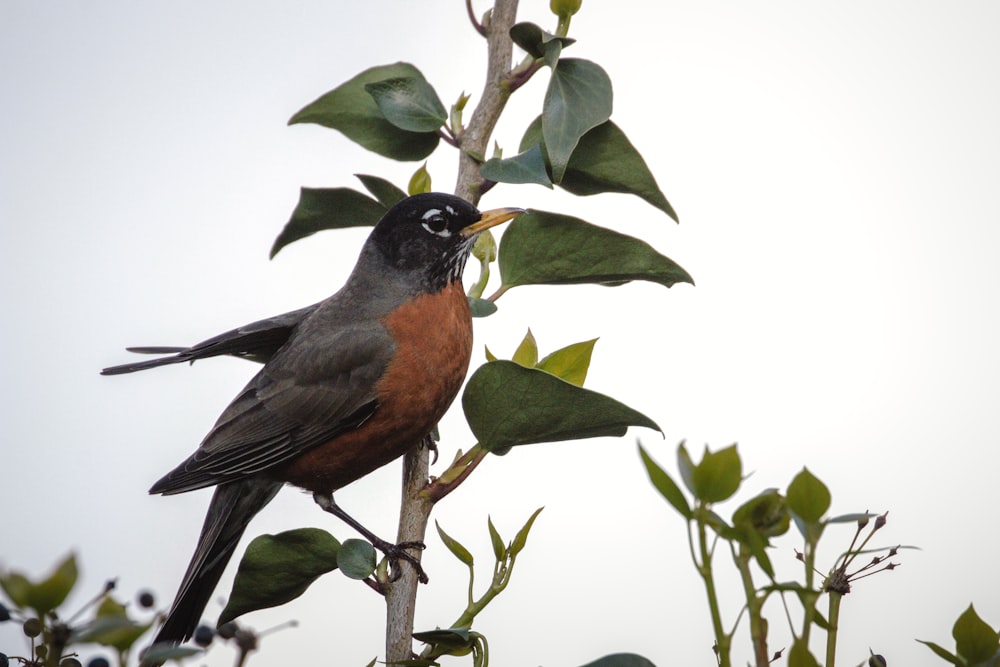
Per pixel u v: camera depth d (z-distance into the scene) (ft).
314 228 22.41
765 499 10.93
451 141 20.51
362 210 21.97
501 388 17.71
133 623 9.18
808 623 10.51
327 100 21.20
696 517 10.37
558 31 19.52
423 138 21.27
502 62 20.35
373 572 17.71
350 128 21.44
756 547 10.37
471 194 20.15
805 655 10.32
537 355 19.16
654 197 20.15
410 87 20.66
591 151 19.86
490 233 22.34
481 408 18.06
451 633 15.66
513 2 20.61
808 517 10.55
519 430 18.19
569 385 17.17
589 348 18.98
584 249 20.04
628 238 19.70
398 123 20.29
